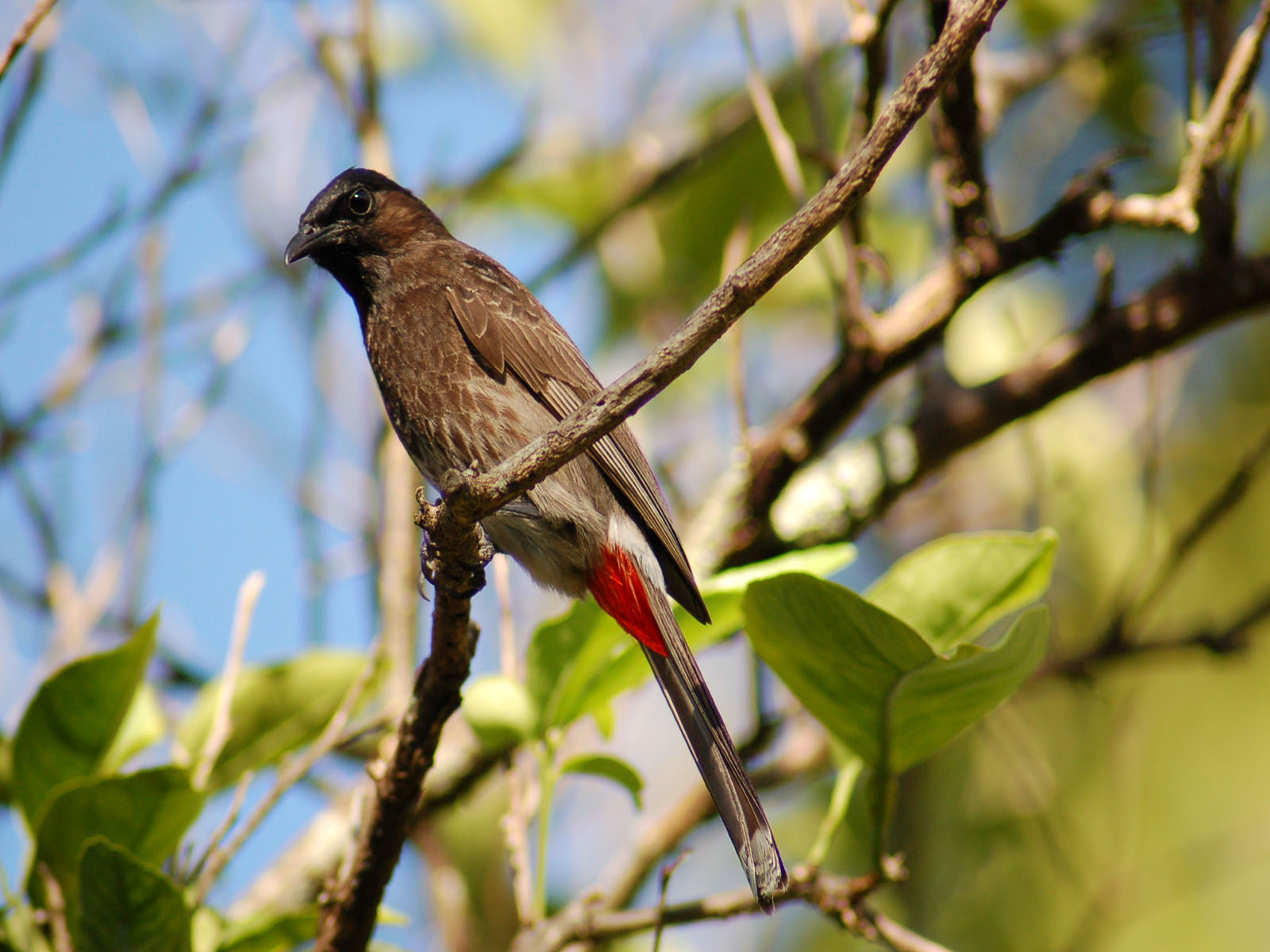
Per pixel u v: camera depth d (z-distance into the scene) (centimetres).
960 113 841
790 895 645
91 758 655
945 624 656
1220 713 1028
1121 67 1202
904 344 909
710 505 973
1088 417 1115
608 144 1259
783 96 1178
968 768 1031
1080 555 1090
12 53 594
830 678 601
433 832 912
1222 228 901
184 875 624
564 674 660
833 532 970
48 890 623
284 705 742
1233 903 975
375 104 972
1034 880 994
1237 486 912
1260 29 776
